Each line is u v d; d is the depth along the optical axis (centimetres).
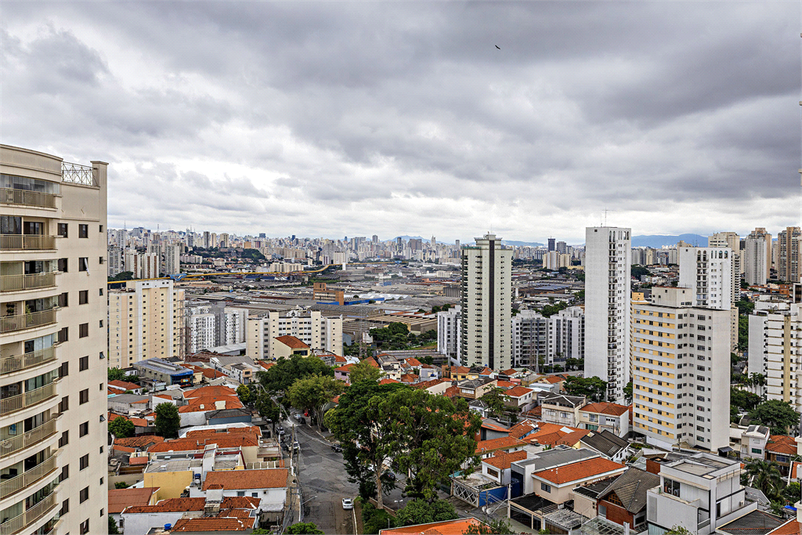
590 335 16975
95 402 4609
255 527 6438
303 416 13325
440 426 7756
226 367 18000
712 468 6431
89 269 4572
